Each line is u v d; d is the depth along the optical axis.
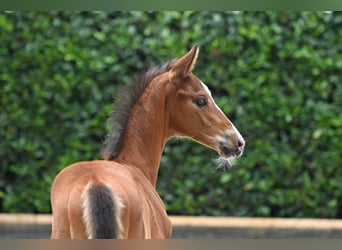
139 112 6.86
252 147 12.13
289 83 12.09
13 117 12.02
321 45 12.15
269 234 11.58
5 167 12.12
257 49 12.12
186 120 6.99
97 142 12.12
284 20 12.15
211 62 12.10
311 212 12.25
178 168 12.12
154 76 7.02
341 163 12.13
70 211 5.66
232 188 12.19
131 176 6.11
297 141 12.19
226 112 12.02
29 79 12.03
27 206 12.13
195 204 12.20
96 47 12.10
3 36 11.98
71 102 12.10
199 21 12.12
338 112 12.12
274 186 12.20
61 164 12.02
